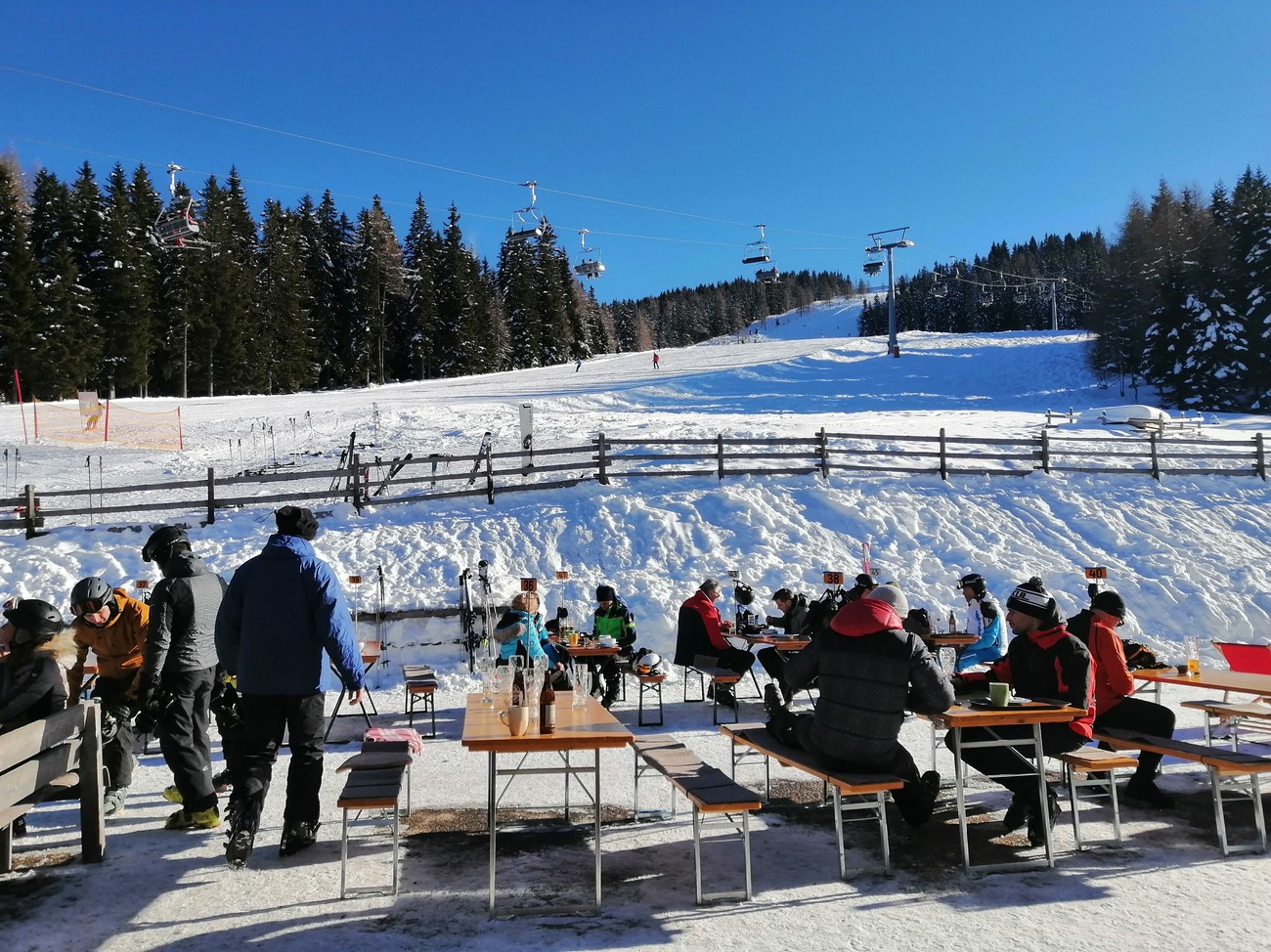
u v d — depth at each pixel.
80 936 4.07
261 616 5.08
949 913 4.30
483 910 4.36
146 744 8.27
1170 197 58.00
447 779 6.98
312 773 5.20
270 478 16.44
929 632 8.91
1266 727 8.07
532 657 7.80
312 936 4.05
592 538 14.96
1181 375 44.06
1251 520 16.36
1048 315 113.69
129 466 25.30
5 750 4.37
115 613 6.18
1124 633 13.10
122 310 57.06
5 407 42.41
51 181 59.69
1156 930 4.08
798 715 5.61
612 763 7.55
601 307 129.88
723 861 5.09
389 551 14.60
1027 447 21.53
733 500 16.03
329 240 79.50
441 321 78.56
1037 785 5.30
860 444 21.19
